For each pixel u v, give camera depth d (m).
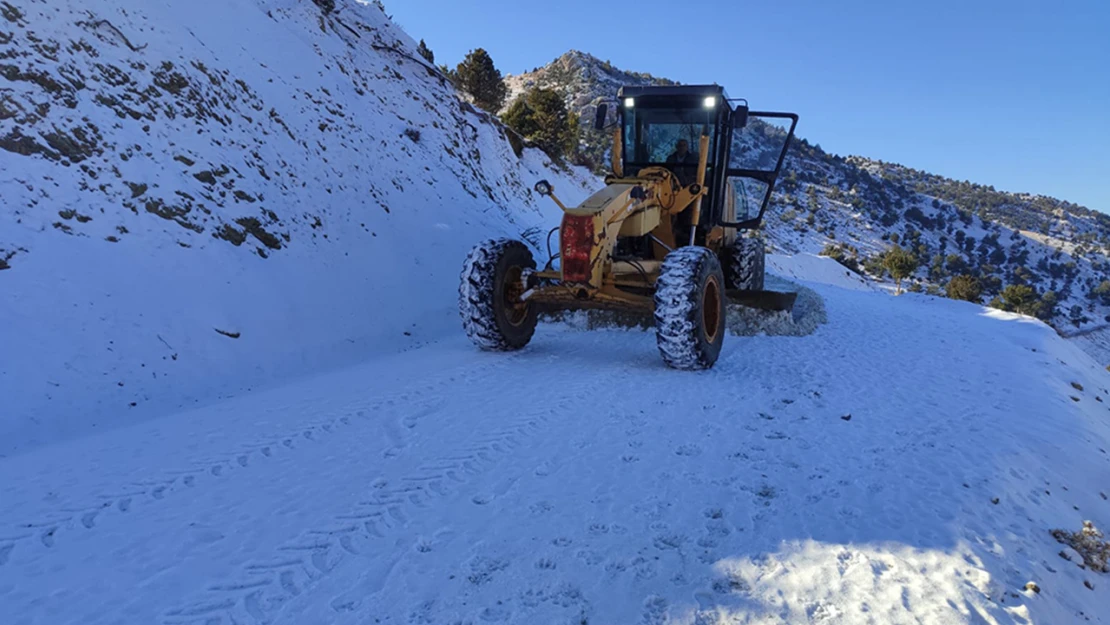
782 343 7.72
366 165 11.80
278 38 12.78
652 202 7.01
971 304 14.66
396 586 2.74
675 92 7.50
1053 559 3.29
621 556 2.95
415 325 8.66
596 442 4.29
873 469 4.00
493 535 3.13
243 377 6.42
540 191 6.08
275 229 8.60
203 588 2.72
